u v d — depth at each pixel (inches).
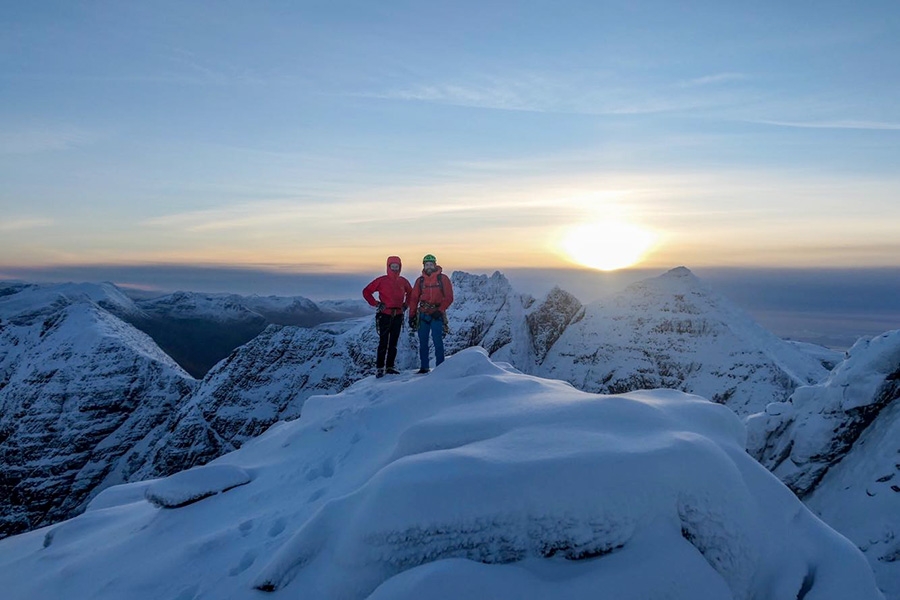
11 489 3422.7
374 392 447.5
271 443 452.8
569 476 218.5
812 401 740.0
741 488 230.1
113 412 3720.5
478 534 213.3
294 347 2854.3
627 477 217.9
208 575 263.1
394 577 201.3
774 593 218.8
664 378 1696.6
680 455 226.8
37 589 307.1
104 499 481.1
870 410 679.1
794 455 725.3
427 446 274.4
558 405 287.6
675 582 199.5
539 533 212.5
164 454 2632.9
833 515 646.5
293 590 225.8
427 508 214.4
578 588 194.4
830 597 214.2
